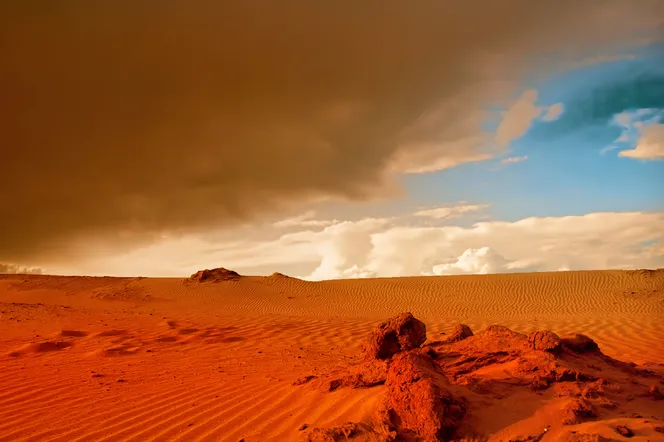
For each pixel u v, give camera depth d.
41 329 17.95
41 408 7.87
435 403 5.53
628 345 14.91
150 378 10.11
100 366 11.53
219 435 6.34
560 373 6.43
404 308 31.00
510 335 7.76
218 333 17.78
